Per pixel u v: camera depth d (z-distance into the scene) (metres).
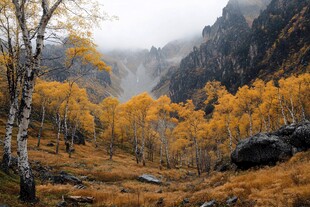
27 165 11.73
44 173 24.22
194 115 46.19
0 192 12.17
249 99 49.84
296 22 195.88
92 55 26.34
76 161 39.03
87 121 69.62
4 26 16.56
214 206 13.27
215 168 38.59
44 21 11.84
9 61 17.42
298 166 17.72
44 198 14.14
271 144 23.12
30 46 11.80
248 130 61.25
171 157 80.69
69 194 16.56
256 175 18.94
